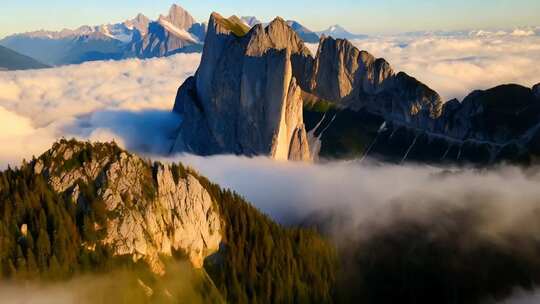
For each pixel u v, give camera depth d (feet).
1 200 483.51
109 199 481.87
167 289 466.29
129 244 467.93
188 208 520.42
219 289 506.07
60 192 491.72
